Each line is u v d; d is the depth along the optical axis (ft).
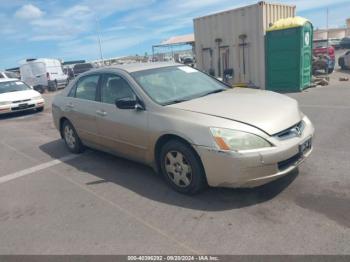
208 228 11.05
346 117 24.02
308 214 11.27
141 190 14.55
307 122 13.93
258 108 13.00
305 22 38.60
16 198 14.99
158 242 10.56
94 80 18.31
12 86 42.93
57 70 81.71
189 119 12.79
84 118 18.60
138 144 15.15
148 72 16.39
